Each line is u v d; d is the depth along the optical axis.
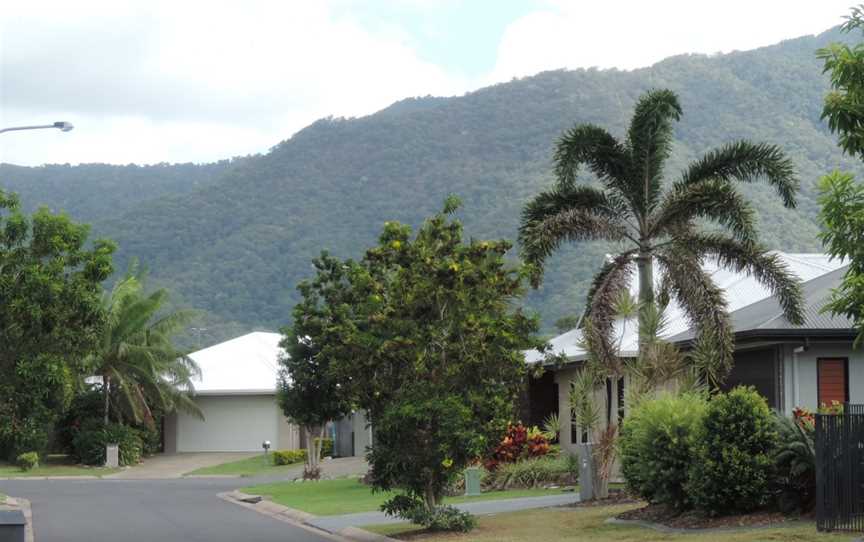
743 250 25.33
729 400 18.73
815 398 25.61
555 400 38.06
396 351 20.16
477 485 28.53
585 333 24.47
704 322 24.52
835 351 25.80
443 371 20.41
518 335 20.81
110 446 50.22
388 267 21.31
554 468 29.81
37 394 26.53
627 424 22.20
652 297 25.94
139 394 51.38
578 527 19.70
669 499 19.62
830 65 13.32
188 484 40.66
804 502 18.19
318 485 35.56
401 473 20.38
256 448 57.03
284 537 21.22
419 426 20.14
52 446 54.09
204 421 57.22
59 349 26.72
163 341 52.94
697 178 26.47
